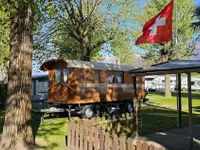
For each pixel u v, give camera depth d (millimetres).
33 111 13508
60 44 23766
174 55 32125
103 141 5777
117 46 23047
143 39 9289
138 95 18734
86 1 22203
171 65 8672
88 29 22016
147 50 33812
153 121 12594
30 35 7609
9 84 7418
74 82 14172
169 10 8859
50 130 10500
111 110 16703
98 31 22672
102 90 15742
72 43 23953
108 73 16297
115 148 5320
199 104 22141
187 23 31141
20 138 7223
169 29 8789
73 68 14242
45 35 22594
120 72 17297
